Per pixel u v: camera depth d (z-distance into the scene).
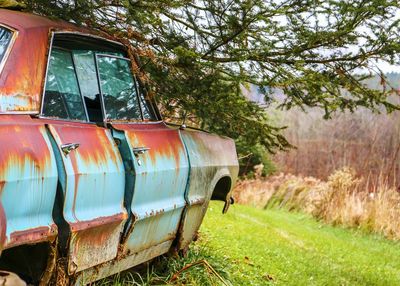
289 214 23.42
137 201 4.94
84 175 4.20
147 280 6.01
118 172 4.62
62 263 4.22
